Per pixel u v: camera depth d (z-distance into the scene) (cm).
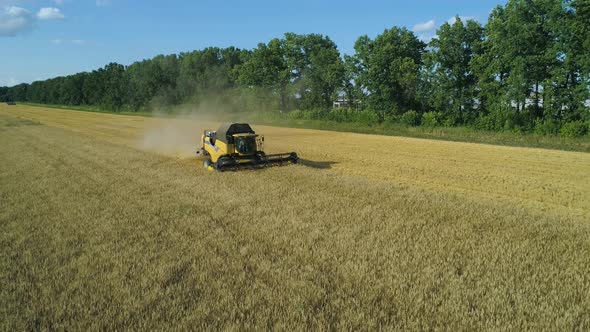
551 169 1688
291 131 3769
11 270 660
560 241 802
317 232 825
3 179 1419
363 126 4131
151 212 988
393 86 4325
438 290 588
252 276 628
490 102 3453
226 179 1378
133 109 8719
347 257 698
